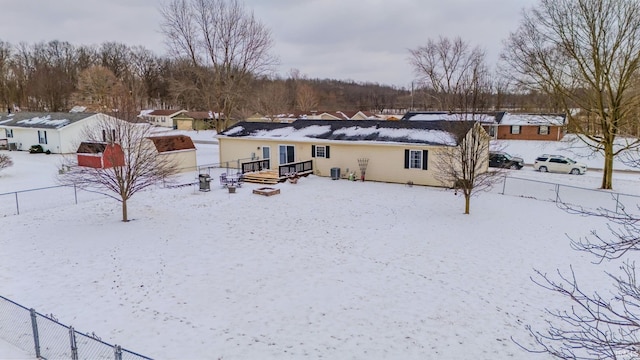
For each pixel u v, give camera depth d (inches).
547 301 382.3
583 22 853.2
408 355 299.1
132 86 2600.9
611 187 882.8
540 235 570.3
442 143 863.7
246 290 399.9
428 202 759.1
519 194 830.5
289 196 810.2
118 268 449.4
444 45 3041.3
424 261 476.4
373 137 979.3
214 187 897.5
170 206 727.1
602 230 590.9
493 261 477.4
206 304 371.6
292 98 3302.2
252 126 1220.5
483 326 339.0
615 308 364.2
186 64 1535.4
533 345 313.3
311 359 292.5
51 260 469.7
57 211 685.3
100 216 656.4
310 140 1035.3
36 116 1584.6
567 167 1136.2
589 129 1027.3
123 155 641.6
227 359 290.8
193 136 2410.2
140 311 357.4
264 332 327.0
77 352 276.1
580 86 915.4
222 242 537.0
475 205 738.2
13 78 3112.7
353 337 321.7
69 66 3548.2
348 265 463.5
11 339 303.7
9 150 1519.4
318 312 359.6
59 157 1332.4
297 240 547.2
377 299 383.9
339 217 657.6
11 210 689.6
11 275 428.1
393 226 609.6
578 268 457.4
